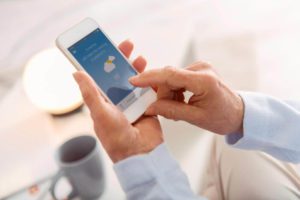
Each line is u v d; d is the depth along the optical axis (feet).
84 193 2.02
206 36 5.13
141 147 1.62
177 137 2.64
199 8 5.40
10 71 4.69
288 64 4.50
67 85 2.47
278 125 1.83
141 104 1.85
